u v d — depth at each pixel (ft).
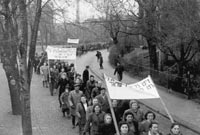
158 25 67.62
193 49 73.82
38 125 49.49
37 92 77.36
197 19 59.47
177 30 60.23
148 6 67.82
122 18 80.33
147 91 36.32
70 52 83.87
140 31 75.25
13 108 55.88
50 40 148.56
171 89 74.95
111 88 35.65
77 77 58.54
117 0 84.38
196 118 53.21
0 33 48.21
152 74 88.84
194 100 66.28
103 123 34.22
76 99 45.93
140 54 111.24
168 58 98.68
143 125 32.55
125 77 102.37
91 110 37.22
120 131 32.14
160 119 53.57
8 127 48.57
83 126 41.57
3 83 92.89
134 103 35.53
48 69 83.35
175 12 61.36
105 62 150.10
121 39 126.21
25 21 35.86
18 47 36.50
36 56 116.78
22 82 36.42
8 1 38.55
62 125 49.26
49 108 60.59
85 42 208.33
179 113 56.70
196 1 60.44
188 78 68.90
